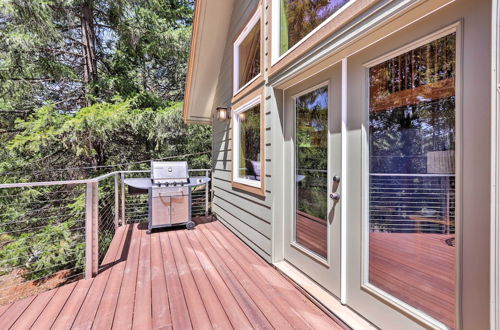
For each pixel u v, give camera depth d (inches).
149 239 149.2
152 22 302.8
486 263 44.4
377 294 65.4
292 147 102.6
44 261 199.2
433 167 54.8
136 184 161.9
